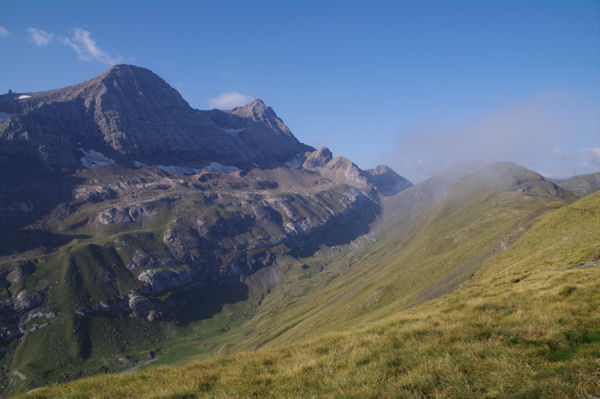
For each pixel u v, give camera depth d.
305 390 12.55
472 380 11.41
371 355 14.92
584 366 10.95
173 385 14.56
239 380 14.52
